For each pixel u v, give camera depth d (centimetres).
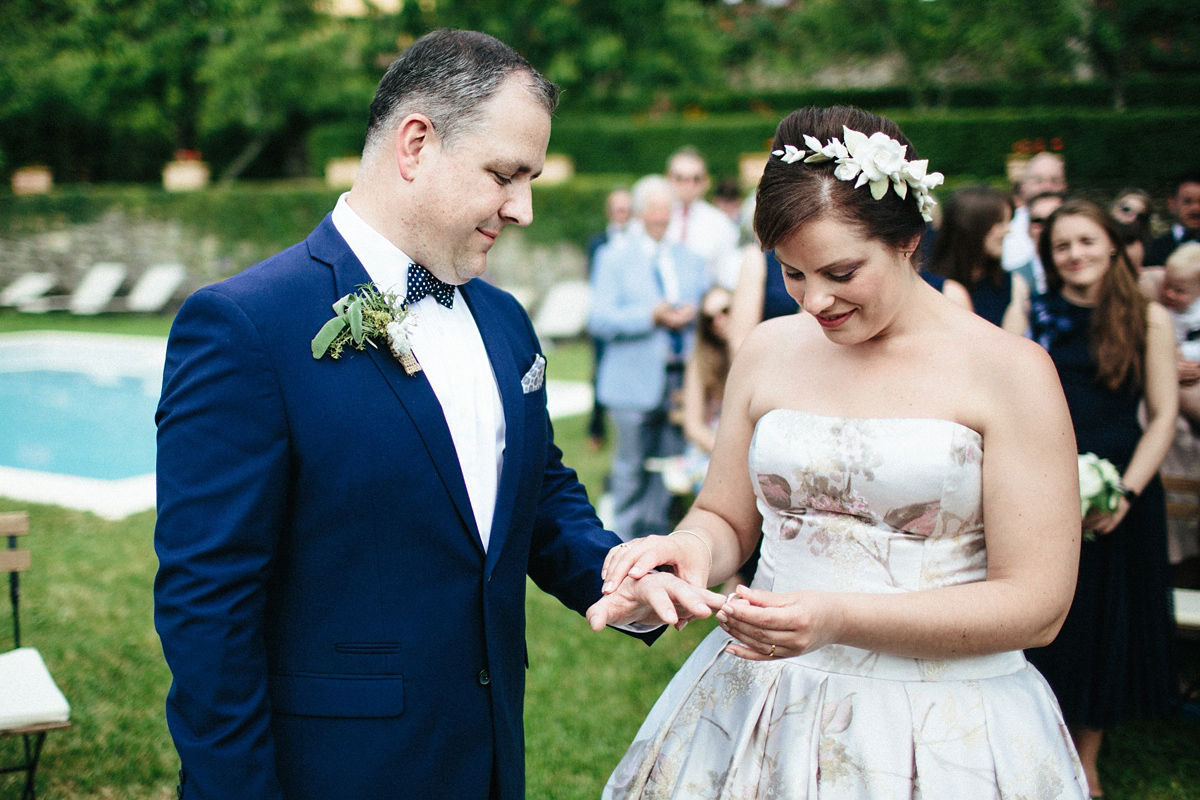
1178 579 378
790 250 146
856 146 142
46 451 927
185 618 138
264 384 143
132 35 1773
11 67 1725
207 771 136
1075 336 295
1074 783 159
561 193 1318
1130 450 285
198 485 140
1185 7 1167
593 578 177
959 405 152
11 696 244
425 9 1728
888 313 151
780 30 1723
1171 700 288
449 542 152
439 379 160
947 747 151
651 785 173
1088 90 1327
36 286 1588
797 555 166
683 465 471
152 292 1541
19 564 280
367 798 147
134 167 1998
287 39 1736
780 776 158
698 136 1423
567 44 1697
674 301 500
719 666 175
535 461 169
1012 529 149
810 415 164
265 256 1527
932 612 145
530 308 1330
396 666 149
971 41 1244
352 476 146
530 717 339
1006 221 327
